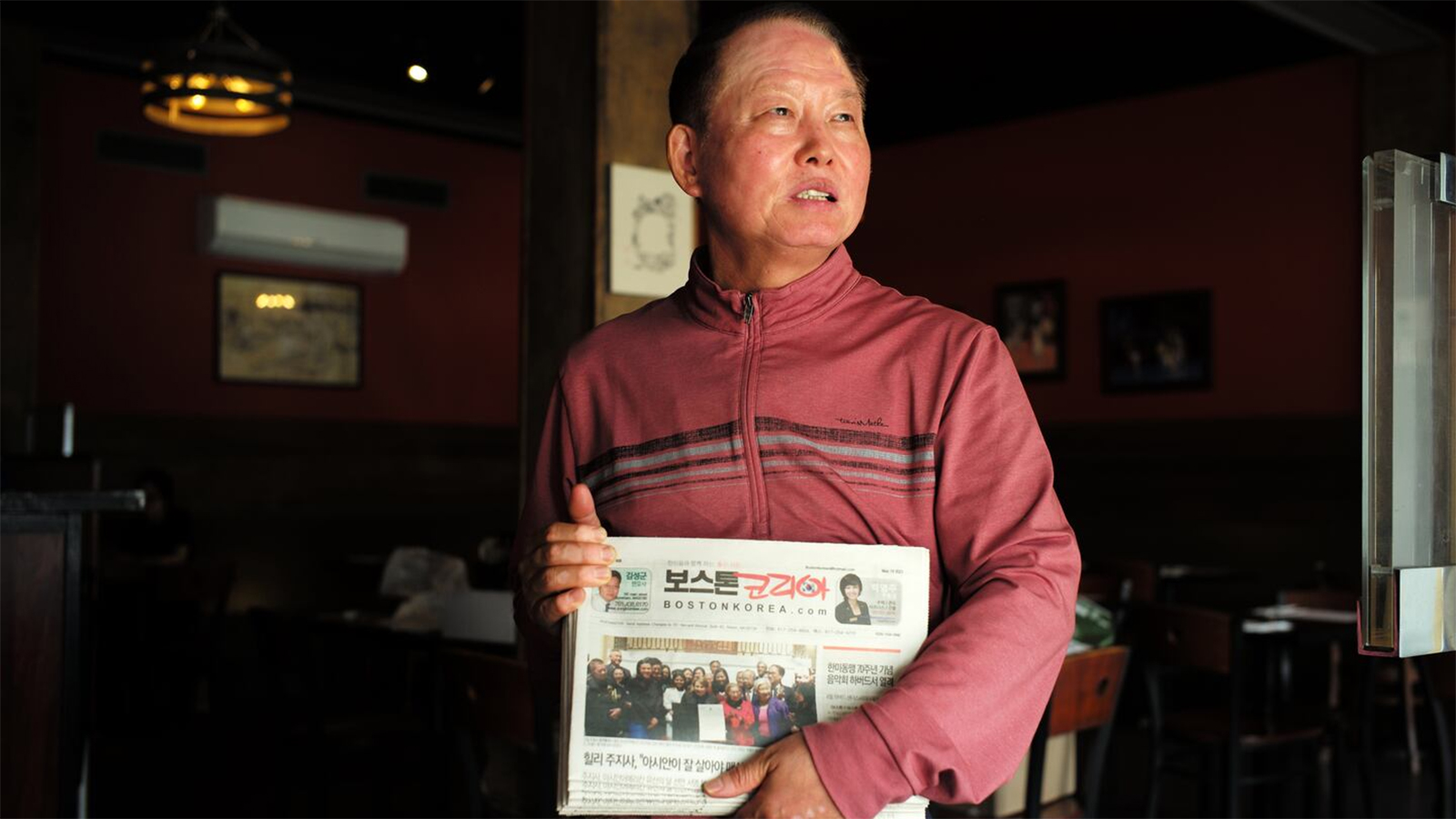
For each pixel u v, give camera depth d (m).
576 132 4.14
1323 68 7.54
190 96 5.64
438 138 9.77
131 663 6.43
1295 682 7.04
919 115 8.94
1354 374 7.38
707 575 1.08
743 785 1.02
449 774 4.19
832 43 1.19
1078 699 2.85
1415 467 1.05
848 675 1.05
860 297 1.22
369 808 4.82
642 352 1.26
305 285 9.14
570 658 1.10
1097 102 8.55
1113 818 4.89
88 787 4.86
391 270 9.25
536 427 4.30
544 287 4.27
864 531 1.13
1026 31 7.34
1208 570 7.29
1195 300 8.06
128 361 8.34
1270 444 7.70
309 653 4.83
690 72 1.21
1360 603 1.04
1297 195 7.64
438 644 4.19
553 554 1.10
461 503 9.89
